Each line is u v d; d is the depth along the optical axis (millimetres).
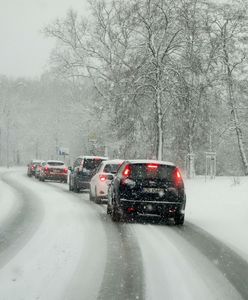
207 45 36875
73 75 43625
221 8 37219
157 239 11820
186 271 8391
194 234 12812
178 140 37469
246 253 10164
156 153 35625
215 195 21875
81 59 43000
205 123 36906
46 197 24109
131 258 9344
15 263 8578
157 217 16812
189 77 36625
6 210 17609
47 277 7652
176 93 35812
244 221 15086
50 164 41344
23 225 13523
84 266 8508
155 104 35594
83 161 28344
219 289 7297
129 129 37406
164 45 36500
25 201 21547
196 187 26766
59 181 44281
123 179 14969
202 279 7867
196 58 35875
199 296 6887
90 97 46156
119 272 8148
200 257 9656
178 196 14914
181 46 36625
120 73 39750
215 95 37125
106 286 7246
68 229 12906
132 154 40125
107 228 13500
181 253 10023
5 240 10977
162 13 36500
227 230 13531
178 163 39781
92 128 44250
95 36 42812
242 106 42188
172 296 6836
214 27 37469
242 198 19406
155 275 8023
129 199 14742
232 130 43031
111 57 41906
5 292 6762
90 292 6898
